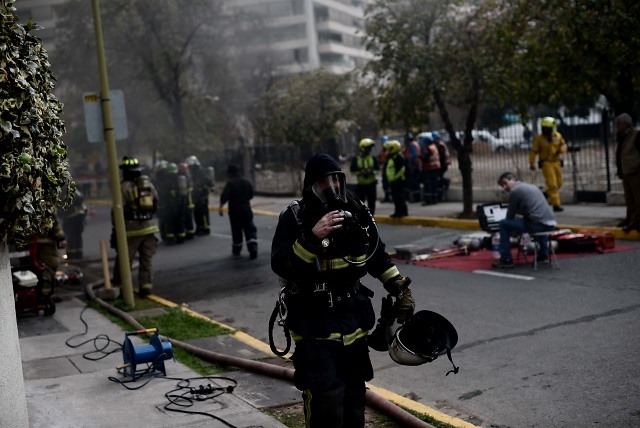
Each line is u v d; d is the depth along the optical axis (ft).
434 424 18.70
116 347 28.30
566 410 19.40
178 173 65.62
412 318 15.24
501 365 23.56
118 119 37.01
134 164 40.40
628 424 18.07
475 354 24.98
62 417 20.30
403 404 20.74
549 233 37.42
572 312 28.68
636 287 31.60
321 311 14.83
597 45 41.73
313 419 14.57
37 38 16.61
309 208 15.05
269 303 36.60
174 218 63.72
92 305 37.06
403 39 56.49
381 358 26.11
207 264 50.80
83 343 29.01
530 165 56.65
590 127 67.10
